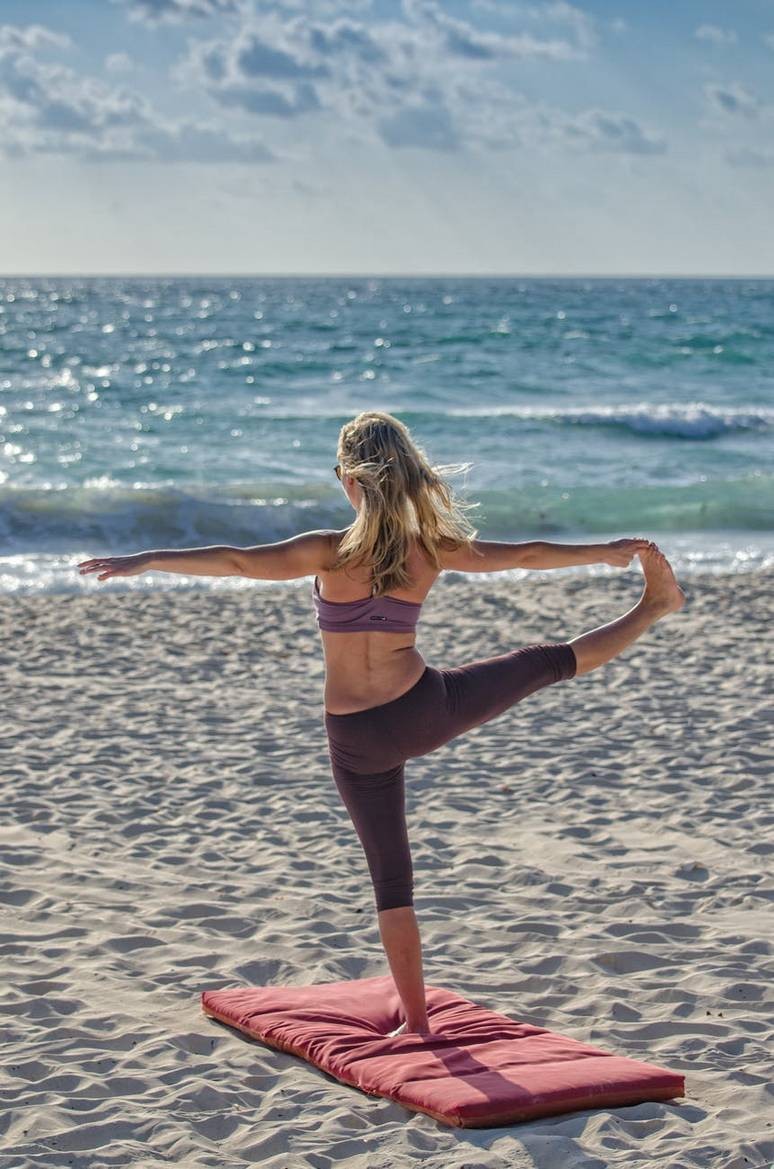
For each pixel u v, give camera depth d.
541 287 197.38
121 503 18.59
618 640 3.87
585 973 4.86
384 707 3.68
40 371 40.69
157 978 4.77
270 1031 4.15
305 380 38.78
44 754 8.05
